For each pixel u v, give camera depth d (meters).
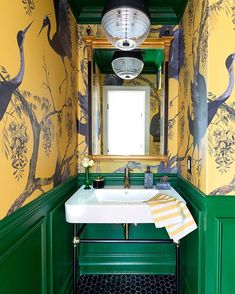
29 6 0.98
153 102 1.81
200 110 1.25
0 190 0.76
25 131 0.94
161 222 1.25
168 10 1.74
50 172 1.24
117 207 1.30
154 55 1.79
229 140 1.15
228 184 1.16
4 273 0.79
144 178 1.76
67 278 1.59
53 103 1.28
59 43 1.38
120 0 1.35
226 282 1.18
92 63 1.80
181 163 1.69
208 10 1.14
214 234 1.17
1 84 0.77
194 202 1.36
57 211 1.36
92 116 1.82
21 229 0.92
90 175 1.84
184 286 1.61
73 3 1.63
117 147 1.82
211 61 1.13
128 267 1.90
